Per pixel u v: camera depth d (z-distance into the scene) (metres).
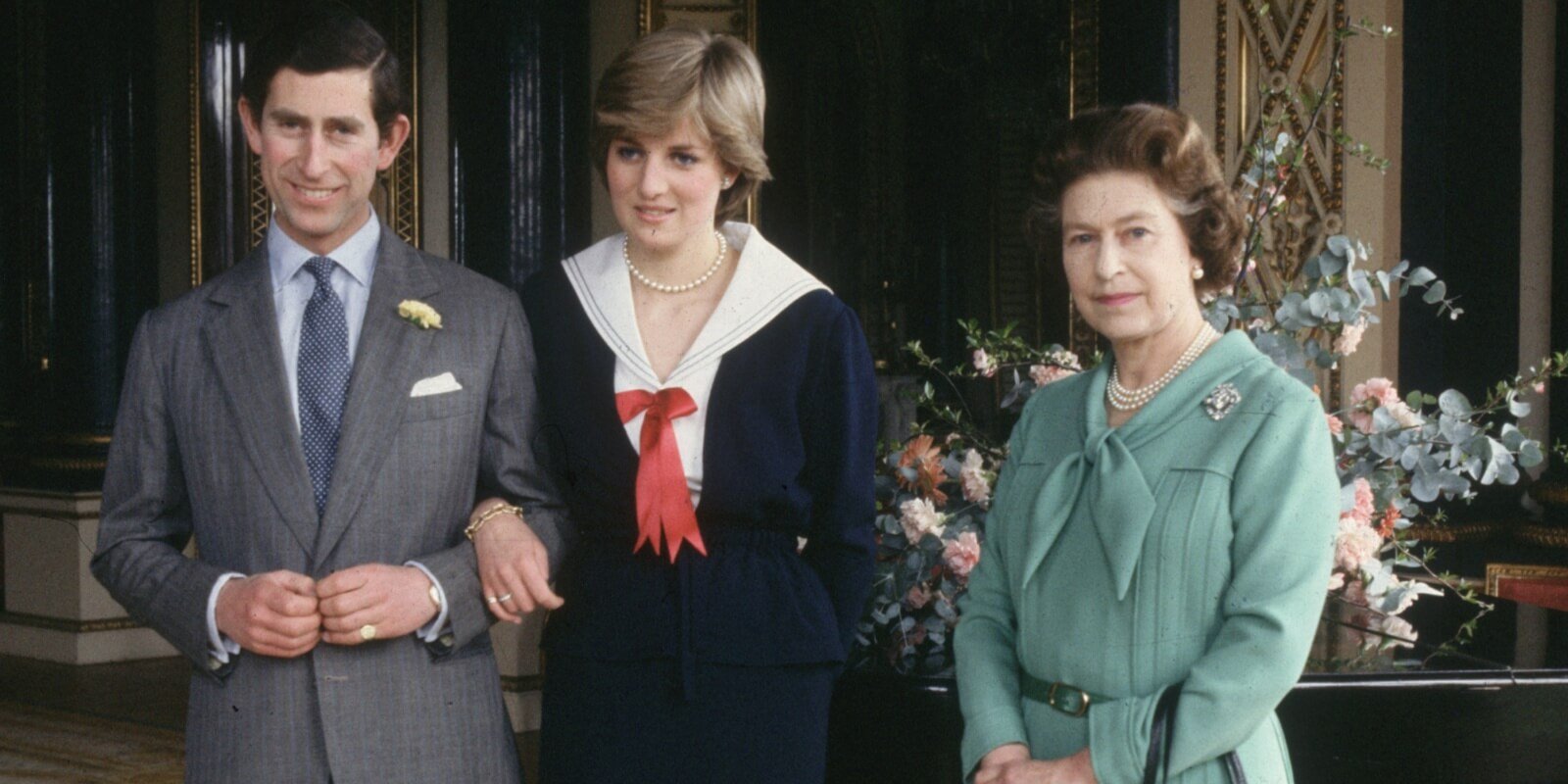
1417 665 2.26
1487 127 5.00
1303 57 4.99
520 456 2.02
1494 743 2.17
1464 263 5.04
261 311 1.94
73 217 6.93
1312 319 2.62
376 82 1.89
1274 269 5.04
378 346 1.94
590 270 2.07
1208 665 1.52
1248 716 1.50
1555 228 4.96
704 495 1.96
